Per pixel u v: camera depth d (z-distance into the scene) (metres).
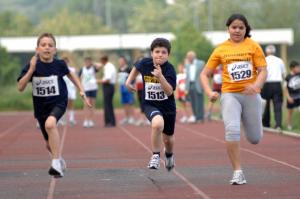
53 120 20.50
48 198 19.42
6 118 62.44
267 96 39.50
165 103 21.62
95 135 40.38
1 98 80.44
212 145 33.50
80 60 118.12
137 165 26.12
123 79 49.22
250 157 27.86
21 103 78.50
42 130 21.64
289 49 154.88
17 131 45.91
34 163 27.41
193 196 19.28
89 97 47.44
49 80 20.95
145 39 132.62
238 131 20.53
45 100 21.03
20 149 33.12
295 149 30.59
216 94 20.27
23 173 24.41
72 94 50.06
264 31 127.38
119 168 25.30
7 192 20.45
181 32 106.38
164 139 22.27
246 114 20.69
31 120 58.66
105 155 29.77
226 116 20.55
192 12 152.75
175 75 21.69
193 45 104.88
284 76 39.56
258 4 159.25
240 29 20.48
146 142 35.53
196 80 48.62
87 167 25.67
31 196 19.77
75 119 58.03
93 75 47.44
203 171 24.17
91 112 47.75
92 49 131.88
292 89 40.00
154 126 20.94
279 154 28.81
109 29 196.38
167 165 22.72
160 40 21.50
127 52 133.75
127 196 19.45
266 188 20.31
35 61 20.70
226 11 144.75
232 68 20.44
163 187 20.86
